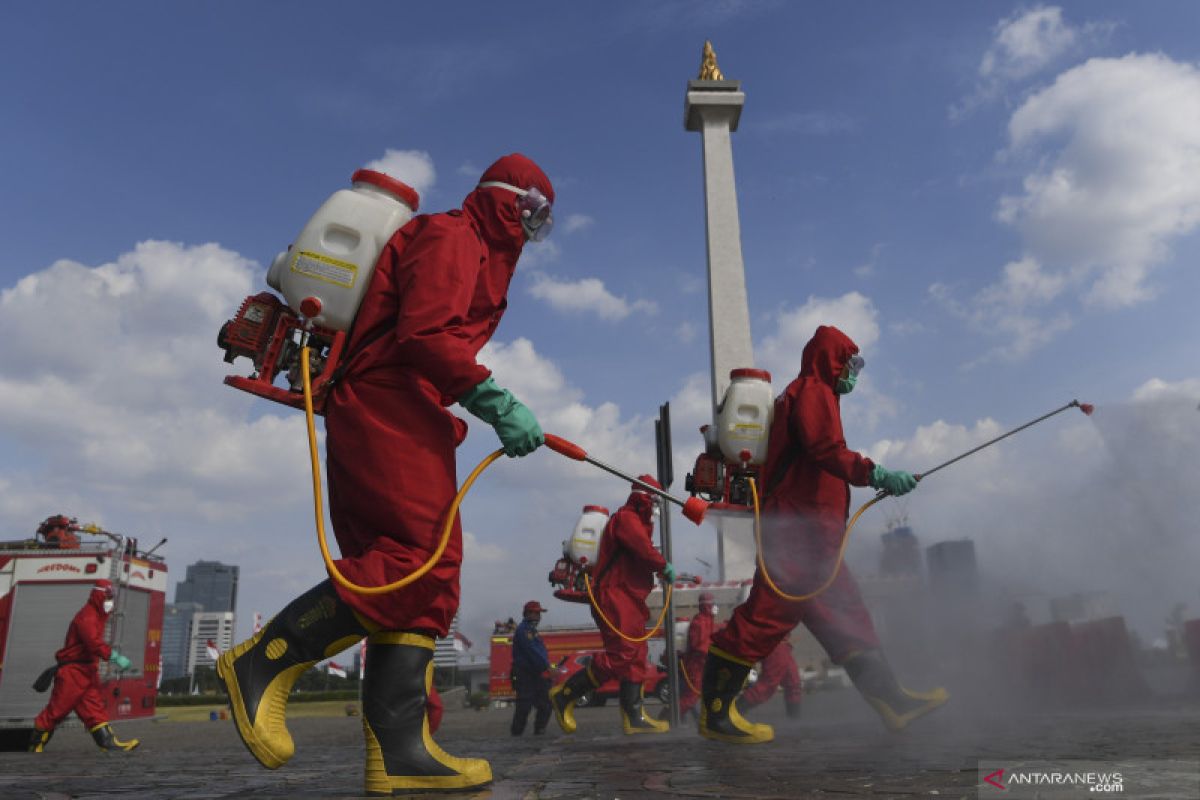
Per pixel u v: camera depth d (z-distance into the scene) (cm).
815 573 497
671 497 308
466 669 2480
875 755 343
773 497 519
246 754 671
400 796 246
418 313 248
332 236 262
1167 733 378
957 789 221
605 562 795
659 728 778
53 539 1411
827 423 500
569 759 407
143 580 1533
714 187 3781
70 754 768
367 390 253
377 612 241
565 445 274
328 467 264
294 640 243
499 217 282
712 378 3612
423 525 246
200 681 5909
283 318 267
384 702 254
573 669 2011
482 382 247
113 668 1422
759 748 431
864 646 498
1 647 1345
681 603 1491
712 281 3659
